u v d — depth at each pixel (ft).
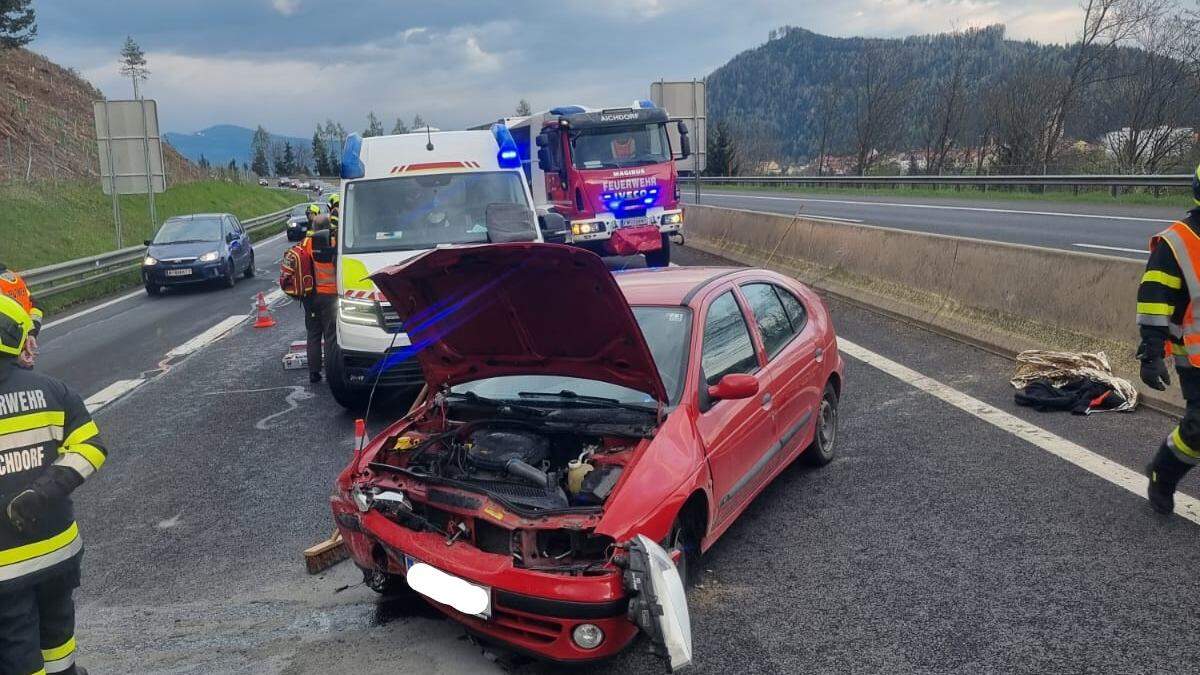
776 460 17.17
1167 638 12.31
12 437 10.69
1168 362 22.07
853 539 16.11
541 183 64.95
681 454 13.37
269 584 16.06
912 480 18.70
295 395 30.40
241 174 249.96
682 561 13.47
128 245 107.14
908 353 29.73
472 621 12.39
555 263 12.54
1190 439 14.89
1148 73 110.22
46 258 87.40
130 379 34.83
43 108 163.22
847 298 40.19
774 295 19.06
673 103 85.40
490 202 30.04
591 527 11.78
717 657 12.57
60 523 11.13
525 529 12.03
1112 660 11.88
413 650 13.34
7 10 139.85
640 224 54.85
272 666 13.10
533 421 14.67
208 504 20.38
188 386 32.96
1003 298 29.76
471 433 15.08
